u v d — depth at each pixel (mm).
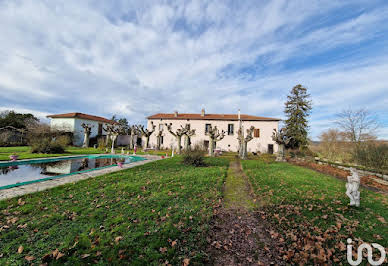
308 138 27891
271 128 27453
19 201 4523
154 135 31250
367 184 8578
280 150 17359
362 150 12016
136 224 3666
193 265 2715
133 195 5383
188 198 5430
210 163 13109
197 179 7688
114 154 18562
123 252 2811
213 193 6105
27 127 24703
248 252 3184
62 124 28844
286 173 9875
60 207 4328
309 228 3877
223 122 29219
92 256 2684
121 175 7852
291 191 6469
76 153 17672
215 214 4555
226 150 28406
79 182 6508
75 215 3943
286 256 3010
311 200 5531
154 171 9055
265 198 5863
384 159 10336
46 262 2539
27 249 2775
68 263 2537
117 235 3250
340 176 10312
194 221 4027
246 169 11180
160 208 4531
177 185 6676
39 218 3752
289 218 4395
